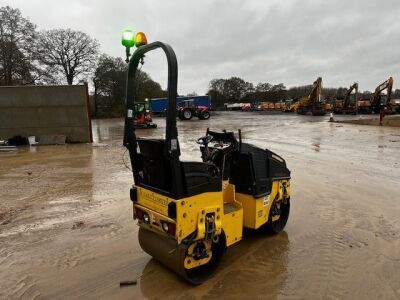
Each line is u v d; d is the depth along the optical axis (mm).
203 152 4062
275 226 4766
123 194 7027
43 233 4992
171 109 3029
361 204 6105
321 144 13953
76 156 12281
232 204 4094
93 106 49125
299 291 3367
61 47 43875
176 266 3416
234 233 3865
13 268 3953
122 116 48281
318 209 5844
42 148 14859
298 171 8812
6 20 34969
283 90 87188
